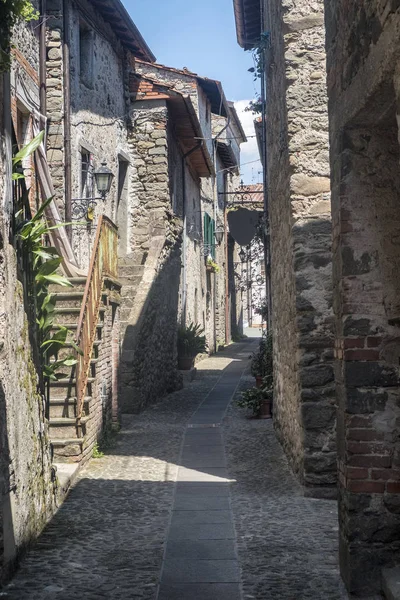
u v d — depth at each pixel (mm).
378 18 3852
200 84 23344
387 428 4574
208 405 14227
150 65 22703
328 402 7453
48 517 6285
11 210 5230
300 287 7723
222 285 29188
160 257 15516
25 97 10594
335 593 4547
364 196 4660
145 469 8508
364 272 4633
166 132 16875
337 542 5621
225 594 4547
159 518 6406
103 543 5648
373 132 4668
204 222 24219
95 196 13695
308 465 7355
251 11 12078
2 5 4727
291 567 5043
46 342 6910
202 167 21625
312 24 8031
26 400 5539
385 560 4500
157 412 13367
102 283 10070
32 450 5707
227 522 6266
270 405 12422
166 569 5035
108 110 14922
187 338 18453
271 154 10805
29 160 10438
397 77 3570
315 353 7582
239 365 22281
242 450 9656
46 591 4598
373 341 4609
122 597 4504
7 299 4980
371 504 4543
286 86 8008
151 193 16781
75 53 12656
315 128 7918
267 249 13445
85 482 7789
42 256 6273
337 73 4828
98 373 9695
